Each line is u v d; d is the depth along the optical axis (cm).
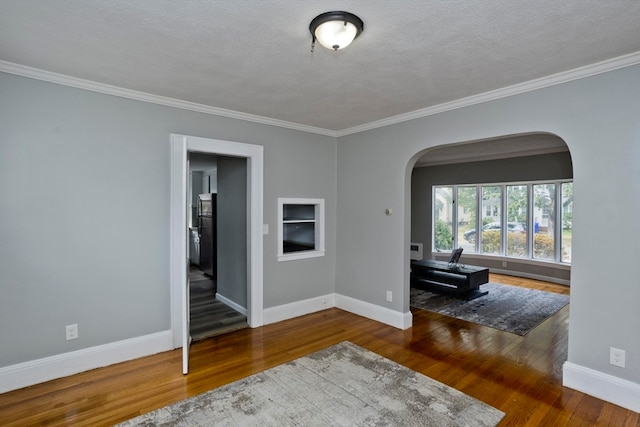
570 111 258
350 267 450
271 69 252
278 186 410
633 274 232
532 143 570
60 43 212
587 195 251
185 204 288
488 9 172
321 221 455
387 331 380
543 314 444
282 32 198
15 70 248
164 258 326
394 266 395
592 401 242
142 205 313
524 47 216
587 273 253
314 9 173
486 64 242
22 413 226
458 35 200
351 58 233
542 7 170
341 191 462
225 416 224
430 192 821
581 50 220
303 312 438
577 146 255
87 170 284
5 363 253
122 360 303
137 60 237
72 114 276
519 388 260
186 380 270
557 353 324
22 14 177
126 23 187
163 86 289
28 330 261
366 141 425
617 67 235
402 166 384
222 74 262
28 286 261
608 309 243
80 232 282
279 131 410
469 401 242
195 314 430
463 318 426
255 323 391
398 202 389
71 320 279
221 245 484
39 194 263
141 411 229
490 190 734
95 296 290
